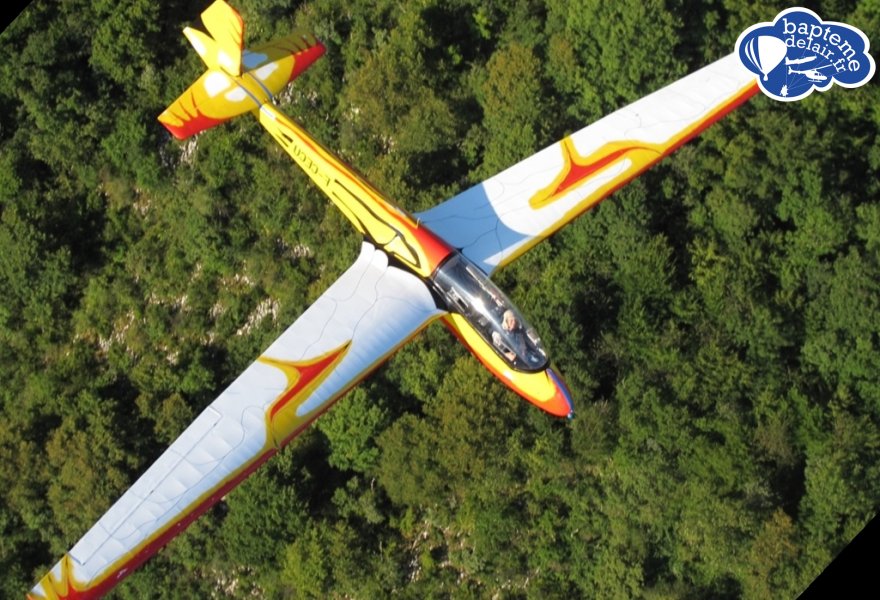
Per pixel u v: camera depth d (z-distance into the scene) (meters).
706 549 63.97
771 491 64.69
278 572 64.69
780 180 66.75
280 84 60.03
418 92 67.88
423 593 64.88
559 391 54.56
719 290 66.19
